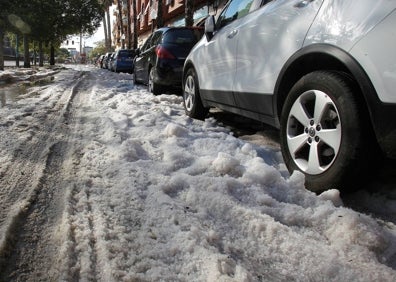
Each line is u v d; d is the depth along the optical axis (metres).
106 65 32.75
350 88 2.38
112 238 2.00
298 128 2.89
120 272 1.71
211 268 1.74
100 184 2.72
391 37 2.09
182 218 2.20
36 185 2.68
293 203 2.50
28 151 3.53
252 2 3.98
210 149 3.67
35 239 2.00
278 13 3.18
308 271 1.80
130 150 3.41
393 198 2.62
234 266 1.78
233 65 3.98
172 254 1.87
